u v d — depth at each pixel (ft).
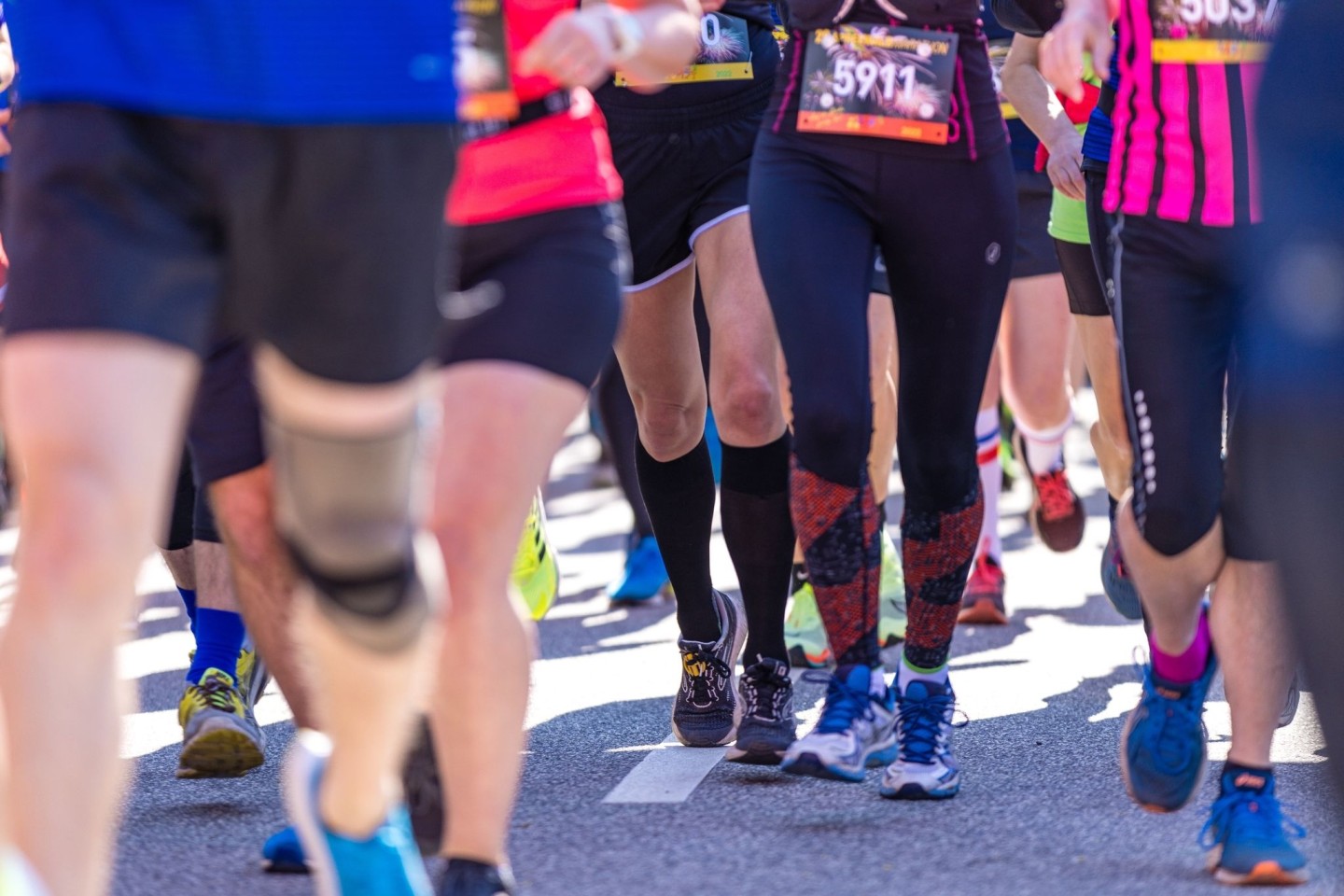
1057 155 53.93
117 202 23.44
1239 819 36.88
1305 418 21.98
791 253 41.98
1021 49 54.90
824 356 41.47
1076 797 44.04
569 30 31.32
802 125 42.52
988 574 69.56
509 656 31.45
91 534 22.98
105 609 23.53
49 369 23.03
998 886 36.70
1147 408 37.27
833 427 41.24
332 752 28.99
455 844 31.63
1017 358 75.05
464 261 33.81
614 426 75.00
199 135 23.72
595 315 33.01
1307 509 21.95
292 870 38.88
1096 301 60.54
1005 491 104.58
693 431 50.34
